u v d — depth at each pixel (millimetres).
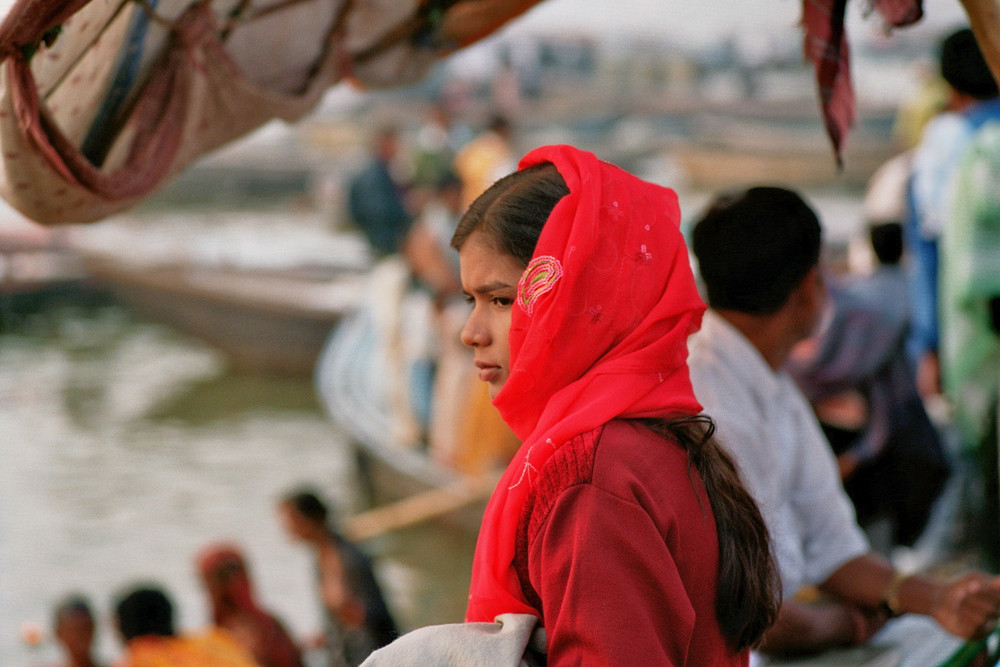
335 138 28406
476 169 14211
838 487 2990
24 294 17516
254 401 14617
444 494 9414
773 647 2863
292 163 26812
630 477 1612
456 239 1803
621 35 32219
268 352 15570
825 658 2896
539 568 1643
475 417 9523
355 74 2770
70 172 2059
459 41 2814
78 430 13305
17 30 1832
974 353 4898
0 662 7961
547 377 1699
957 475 5172
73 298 17828
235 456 12500
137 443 12914
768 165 23172
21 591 9164
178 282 16500
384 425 10750
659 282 1722
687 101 28531
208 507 10992
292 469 12094
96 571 9562
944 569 4707
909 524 4703
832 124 2299
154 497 11258
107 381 15172
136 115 2232
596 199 1673
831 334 4727
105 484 11609
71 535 10305
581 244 1653
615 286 1683
